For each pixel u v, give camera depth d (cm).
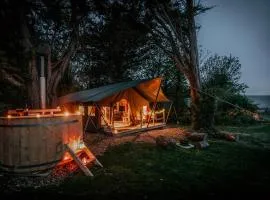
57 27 1165
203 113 1516
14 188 595
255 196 534
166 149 999
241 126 1822
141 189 580
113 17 1352
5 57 859
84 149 801
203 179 645
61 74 1151
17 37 876
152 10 1532
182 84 2331
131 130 1370
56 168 716
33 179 649
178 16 1577
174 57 1631
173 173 696
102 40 1808
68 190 579
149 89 1672
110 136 1304
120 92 1527
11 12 829
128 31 1616
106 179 648
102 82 2530
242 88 2423
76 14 1130
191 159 852
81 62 2317
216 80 2383
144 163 802
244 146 1076
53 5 1005
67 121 733
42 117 667
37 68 1039
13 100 1264
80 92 1831
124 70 2438
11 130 646
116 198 534
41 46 959
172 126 1814
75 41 1184
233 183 612
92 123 1466
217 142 1168
